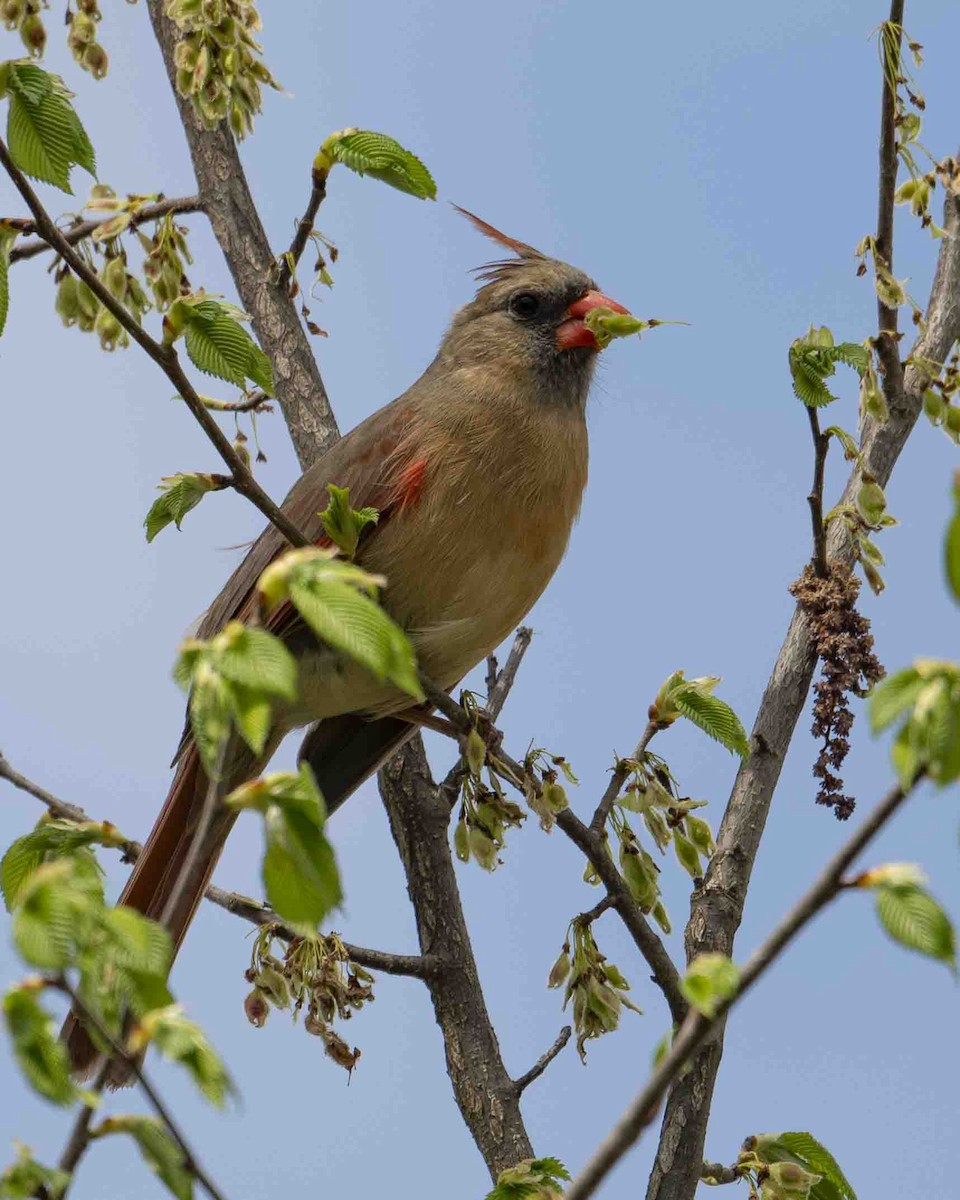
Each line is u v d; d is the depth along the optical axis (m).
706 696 7.61
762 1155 7.13
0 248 6.47
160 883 8.73
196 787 8.79
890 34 8.02
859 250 8.10
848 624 7.64
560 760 7.49
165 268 8.93
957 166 8.81
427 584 8.80
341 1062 7.52
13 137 6.46
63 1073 3.88
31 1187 3.92
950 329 8.50
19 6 8.60
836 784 7.55
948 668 3.97
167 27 10.09
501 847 7.80
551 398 9.21
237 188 9.80
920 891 4.09
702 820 7.52
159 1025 3.97
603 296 9.41
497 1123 7.97
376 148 7.92
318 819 4.50
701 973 4.20
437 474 8.74
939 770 3.92
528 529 8.91
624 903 7.34
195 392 6.68
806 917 4.16
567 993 7.39
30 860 5.68
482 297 9.53
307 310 9.73
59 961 3.85
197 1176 4.03
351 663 8.52
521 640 9.37
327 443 9.48
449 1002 8.26
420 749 9.03
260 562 8.99
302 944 7.59
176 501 7.06
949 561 3.72
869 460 8.07
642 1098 4.23
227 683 4.41
